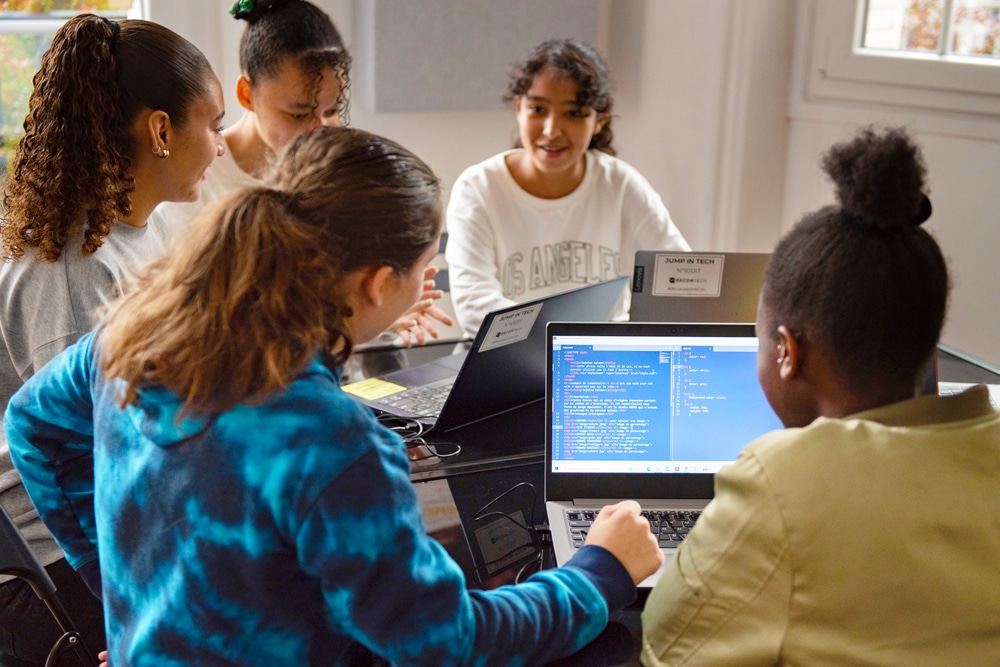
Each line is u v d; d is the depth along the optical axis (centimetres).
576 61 238
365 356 205
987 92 253
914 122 272
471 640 93
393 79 305
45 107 147
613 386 145
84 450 124
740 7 292
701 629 97
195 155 160
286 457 86
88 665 132
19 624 142
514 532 139
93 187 148
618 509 120
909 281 92
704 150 311
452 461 161
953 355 208
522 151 262
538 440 170
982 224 263
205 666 91
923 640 89
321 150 94
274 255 88
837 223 95
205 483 89
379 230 92
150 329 90
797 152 306
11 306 152
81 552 128
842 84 287
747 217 312
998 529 90
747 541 94
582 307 182
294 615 92
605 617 107
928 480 91
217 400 89
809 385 100
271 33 206
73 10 274
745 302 182
